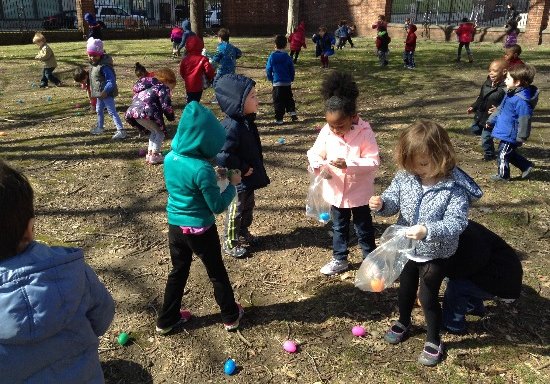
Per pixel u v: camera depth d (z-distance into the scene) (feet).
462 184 8.96
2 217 5.18
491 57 54.44
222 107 12.46
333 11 96.17
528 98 17.54
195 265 13.44
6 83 40.24
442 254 9.07
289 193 18.45
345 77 11.51
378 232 15.20
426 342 9.86
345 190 12.03
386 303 11.77
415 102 32.83
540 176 19.39
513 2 82.38
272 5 99.71
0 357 5.39
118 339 10.54
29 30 79.82
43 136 25.68
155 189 18.79
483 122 20.84
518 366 9.67
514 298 10.19
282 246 14.53
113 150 23.35
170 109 21.04
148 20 96.17
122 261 13.76
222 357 10.12
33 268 5.33
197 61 29.30
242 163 12.78
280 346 10.39
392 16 92.12
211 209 9.43
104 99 24.72
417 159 8.60
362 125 11.89
